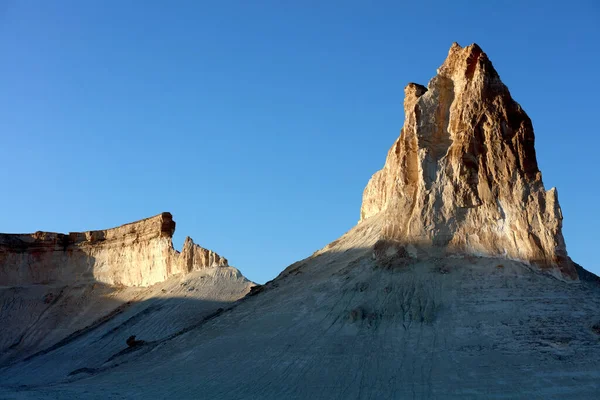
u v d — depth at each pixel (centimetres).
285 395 5159
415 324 5775
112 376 7031
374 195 9000
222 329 7100
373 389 4978
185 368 6334
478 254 6444
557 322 5444
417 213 6806
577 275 6116
